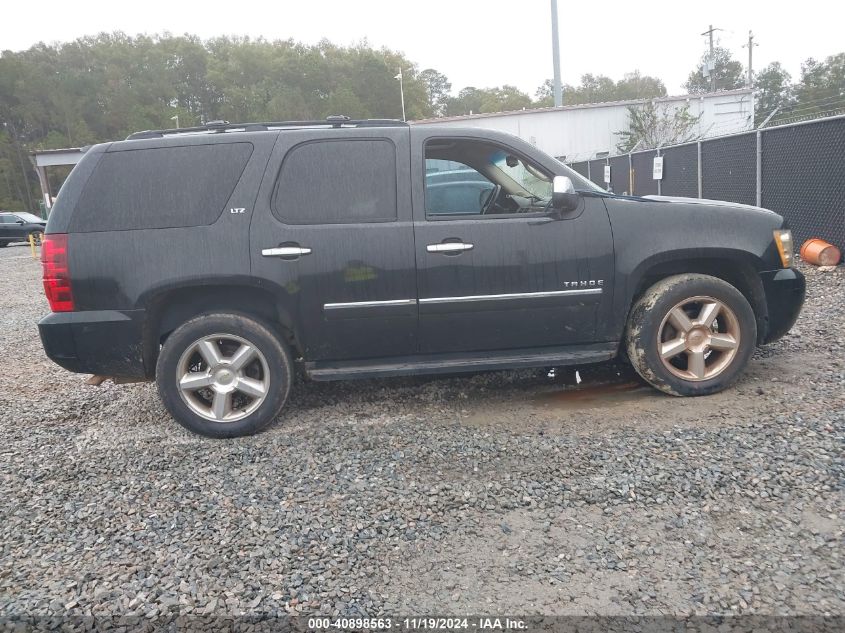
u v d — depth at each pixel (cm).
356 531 323
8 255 2569
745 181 1092
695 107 3195
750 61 5016
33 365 691
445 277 442
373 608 270
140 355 438
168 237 430
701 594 267
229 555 308
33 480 395
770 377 495
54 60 9975
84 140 8844
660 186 1491
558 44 2108
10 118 9188
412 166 446
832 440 381
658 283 469
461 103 11681
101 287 428
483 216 448
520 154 461
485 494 351
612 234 451
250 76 10019
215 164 439
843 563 279
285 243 432
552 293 450
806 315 657
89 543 324
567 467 374
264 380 447
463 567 293
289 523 332
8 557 315
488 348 462
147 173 438
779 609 256
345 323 444
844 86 6075
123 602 279
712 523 313
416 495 354
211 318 438
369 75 9950
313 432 446
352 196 442
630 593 270
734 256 463
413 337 452
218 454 420
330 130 447
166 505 356
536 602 268
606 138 3130
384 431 441
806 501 325
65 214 432
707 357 486
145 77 9906
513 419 452
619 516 324
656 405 461
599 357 463
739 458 369
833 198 865
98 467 409
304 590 282
